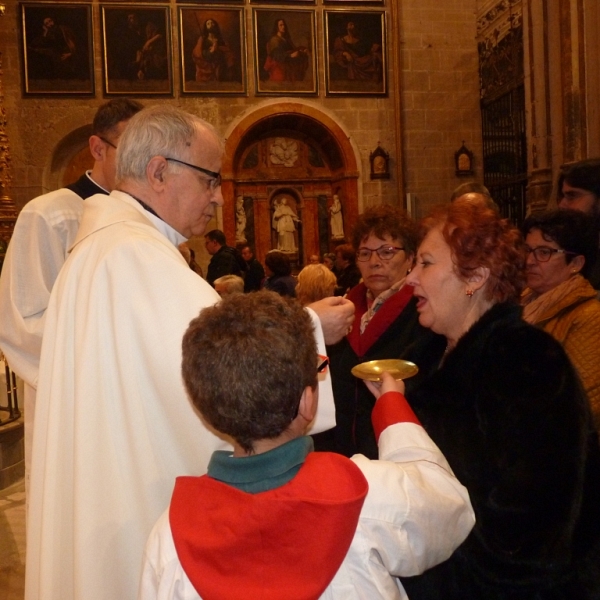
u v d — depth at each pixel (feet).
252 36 44.37
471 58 46.50
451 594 4.61
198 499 3.43
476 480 4.48
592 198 8.87
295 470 3.43
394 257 7.89
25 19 41.75
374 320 7.57
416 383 5.48
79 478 4.78
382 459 3.93
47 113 42.22
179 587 3.30
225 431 3.54
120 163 5.63
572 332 6.92
